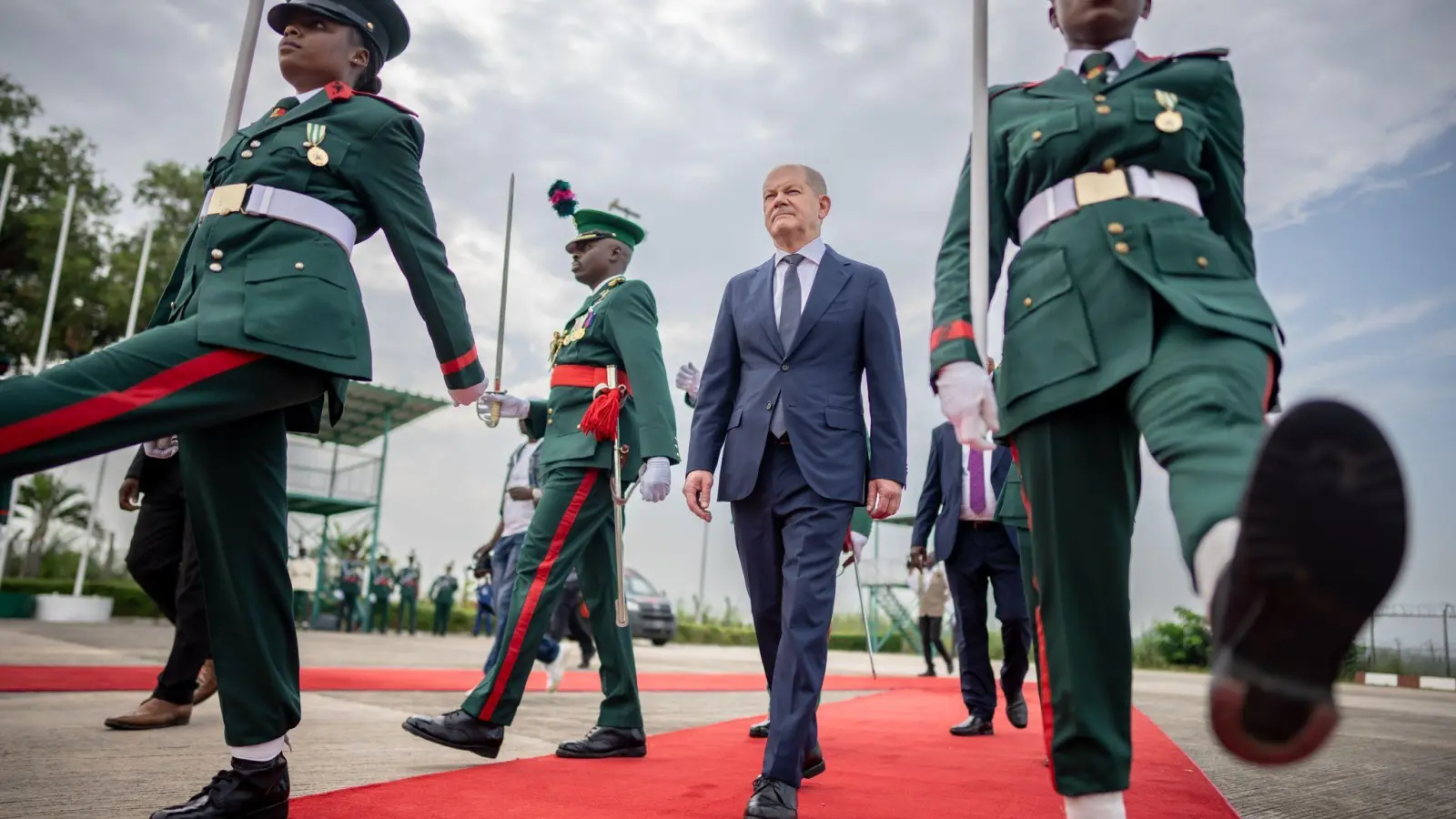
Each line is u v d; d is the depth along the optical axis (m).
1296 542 1.02
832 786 3.12
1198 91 1.92
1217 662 1.09
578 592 9.60
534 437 4.01
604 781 3.03
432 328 2.45
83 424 1.89
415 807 2.52
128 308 22.97
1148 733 4.86
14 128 23.19
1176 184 1.83
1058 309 1.78
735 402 3.13
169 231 24.73
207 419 2.05
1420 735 5.55
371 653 10.45
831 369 2.99
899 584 20.47
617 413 3.65
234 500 2.23
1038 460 1.81
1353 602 1.02
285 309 2.15
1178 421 1.48
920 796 2.96
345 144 2.36
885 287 3.12
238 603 2.22
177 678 3.82
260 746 2.21
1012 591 5.02
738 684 8.23
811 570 2.78
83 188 23.61
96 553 24.61
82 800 2.45
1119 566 1.77
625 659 3.64
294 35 2.55
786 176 3.16
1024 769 3.58
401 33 2.76
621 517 3.70
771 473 2.93
